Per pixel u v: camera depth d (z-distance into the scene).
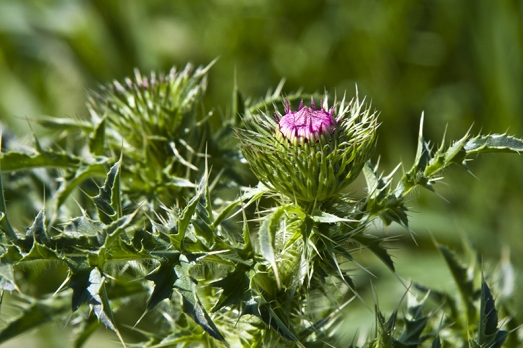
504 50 8.35
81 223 2.89
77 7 8.13
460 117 8.63
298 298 3.15
